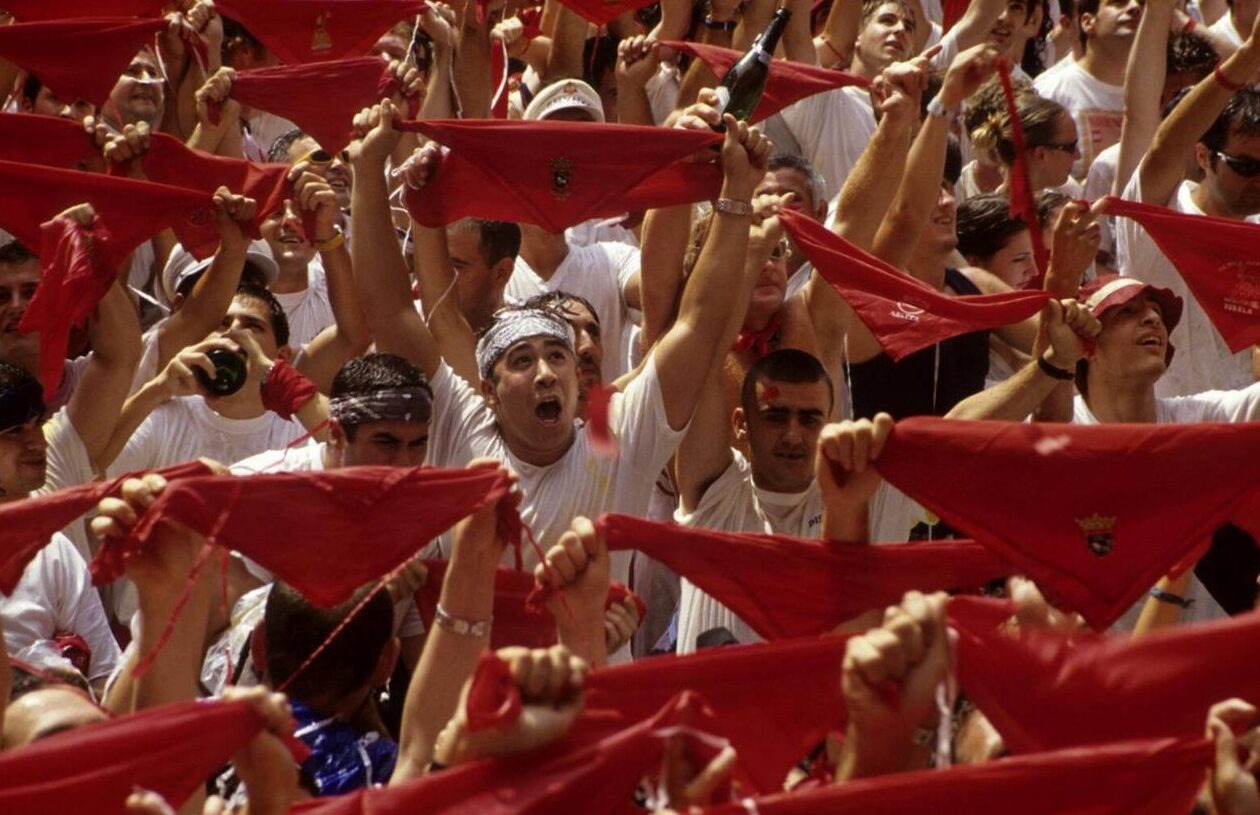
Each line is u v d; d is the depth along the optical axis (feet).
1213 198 49.62
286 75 47.96
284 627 30.17
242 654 33.94
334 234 44.45
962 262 52.21
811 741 25.23
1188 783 22.45
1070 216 38.96
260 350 43.42
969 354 45.09
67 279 38.99
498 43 53.83
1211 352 49.37
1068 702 24.11
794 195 46.37
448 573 28.50
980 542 28.04
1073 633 25.17
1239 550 38.29
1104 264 57.11
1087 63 64.23
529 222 40.24
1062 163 55.21
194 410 43.42
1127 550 27.89
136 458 42.88
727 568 28.91
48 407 44.47
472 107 49.19
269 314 44.96
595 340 44.24
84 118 48.91
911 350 38.17
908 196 42.39
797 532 38.65
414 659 33.88
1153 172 49.11
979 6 59.77
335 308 44.60
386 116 39.11
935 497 27.89
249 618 34.60
